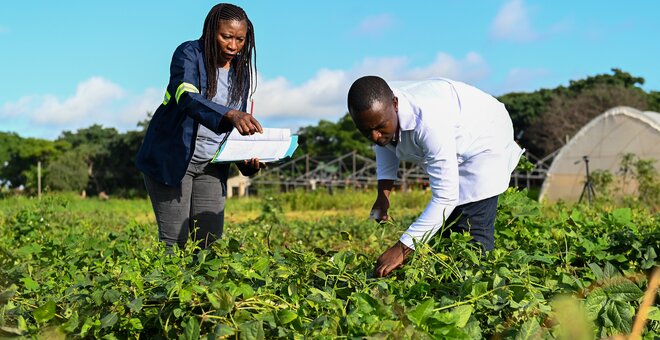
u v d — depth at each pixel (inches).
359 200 964.6
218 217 183.0
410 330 89.0
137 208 990.4
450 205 134.9
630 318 110.5
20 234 303.9
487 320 108.6
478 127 151.5
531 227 185.8
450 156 134.9
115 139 2156.7
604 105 1914.4
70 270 157.0
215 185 181.3
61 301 118.0
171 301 103.0
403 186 1453.0
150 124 172.9
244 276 114.6
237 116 143.9
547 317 106.3
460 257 135.5
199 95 153.4
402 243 132.4
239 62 169.3
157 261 129.1
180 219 177.2
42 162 2393.0
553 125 1939.0
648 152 856.3
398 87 144.9
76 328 102.7
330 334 93.8
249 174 185.9
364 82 129.2
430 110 134.9
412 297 114.6
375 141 133.2
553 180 1003.3
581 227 183.8
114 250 177.9
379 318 94.1
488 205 157.8
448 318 91.4
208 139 173.9
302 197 959.0
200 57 162.2
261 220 403.2
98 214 669.9
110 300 106.3
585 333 96.1
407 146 137.9
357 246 291.4
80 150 2143.2
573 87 2304.4
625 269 152.4
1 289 129.8
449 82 150.9
